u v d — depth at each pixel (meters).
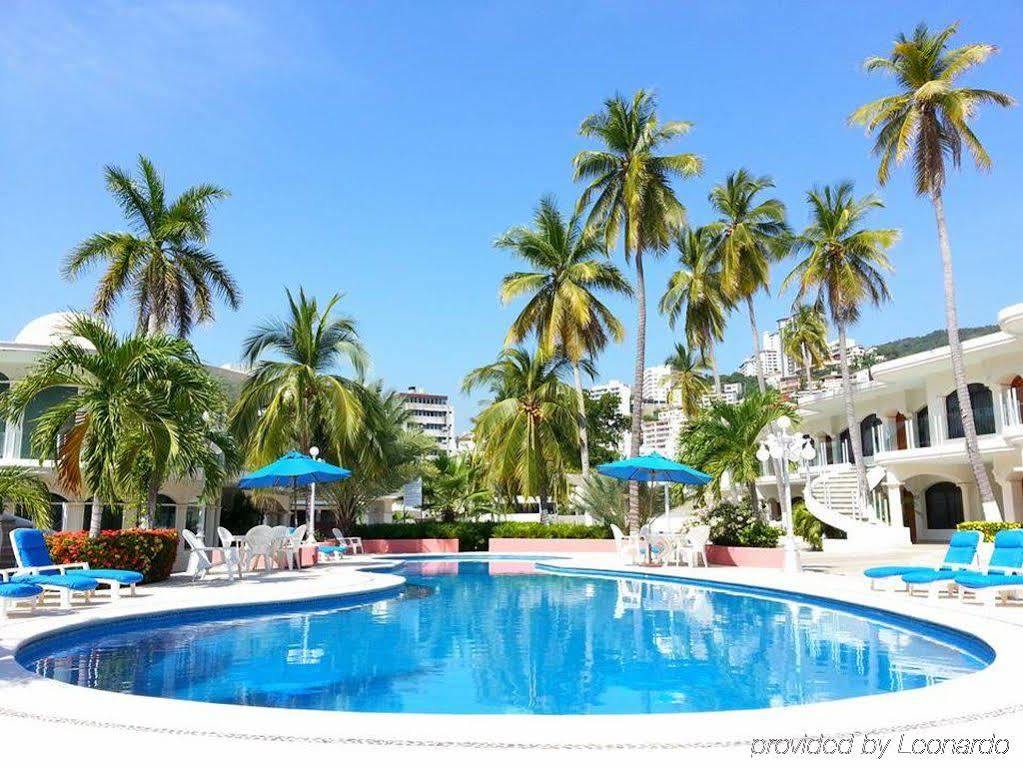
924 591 14.16
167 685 7.78
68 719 5.50
